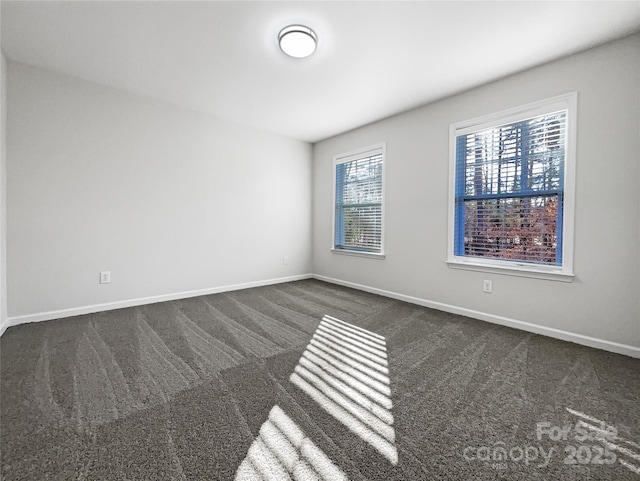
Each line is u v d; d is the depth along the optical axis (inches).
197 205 144.9
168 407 58.0
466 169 118.8
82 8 74.4
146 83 115.0
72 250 112.5
